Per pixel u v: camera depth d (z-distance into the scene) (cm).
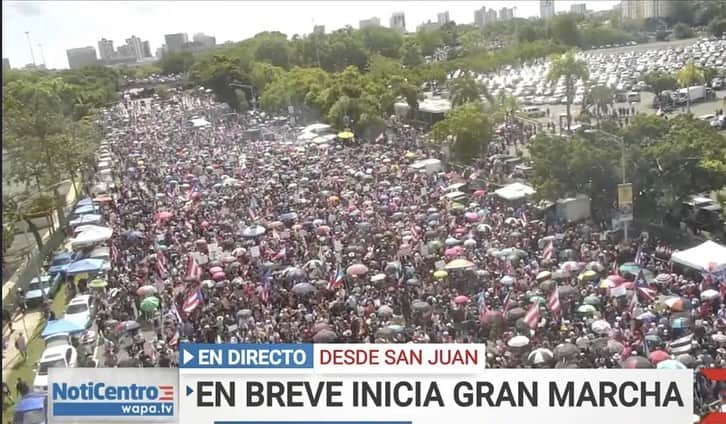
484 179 5588
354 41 15000
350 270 3469
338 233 4288
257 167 6744
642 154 4184
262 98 11675
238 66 13600
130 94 15562
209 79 13338
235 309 3206
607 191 4247
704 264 3194
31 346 3347
